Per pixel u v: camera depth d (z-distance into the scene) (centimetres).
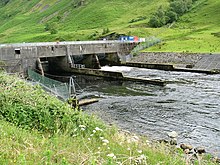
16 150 852
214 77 4778
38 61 5319
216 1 13100
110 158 809
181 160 1093
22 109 1377
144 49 7425
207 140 2138
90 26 15375
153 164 984
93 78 5200
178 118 2694
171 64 5888
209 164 1134
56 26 16338
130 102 3316
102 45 6725
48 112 1392
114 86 4366
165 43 7525
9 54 4900
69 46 5966
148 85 4331
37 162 793
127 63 6700
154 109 3008
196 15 12056
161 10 12562
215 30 8875
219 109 2972
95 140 1222
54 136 1144
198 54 5969
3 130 1039
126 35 9825
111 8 17175
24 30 17675
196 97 3491
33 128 1285
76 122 1434
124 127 2428
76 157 873
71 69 5853
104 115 2783
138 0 17912
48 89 3147
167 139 2133
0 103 1412
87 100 3312
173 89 3981
